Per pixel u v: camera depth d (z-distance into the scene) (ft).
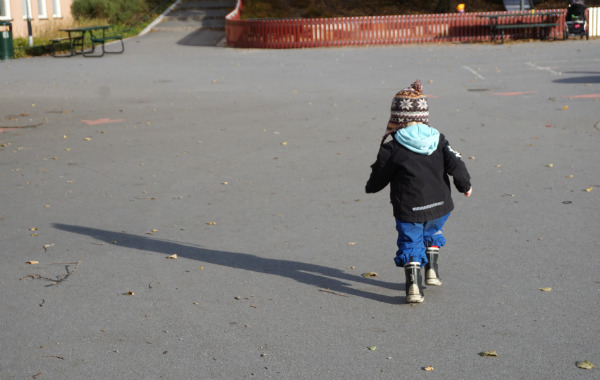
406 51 85.71
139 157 34.22
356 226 22.95
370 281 18.13
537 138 36.04
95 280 18.56
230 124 42.70
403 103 16.25
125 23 117.29
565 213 23.44
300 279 18.37
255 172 30.78
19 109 49.39
